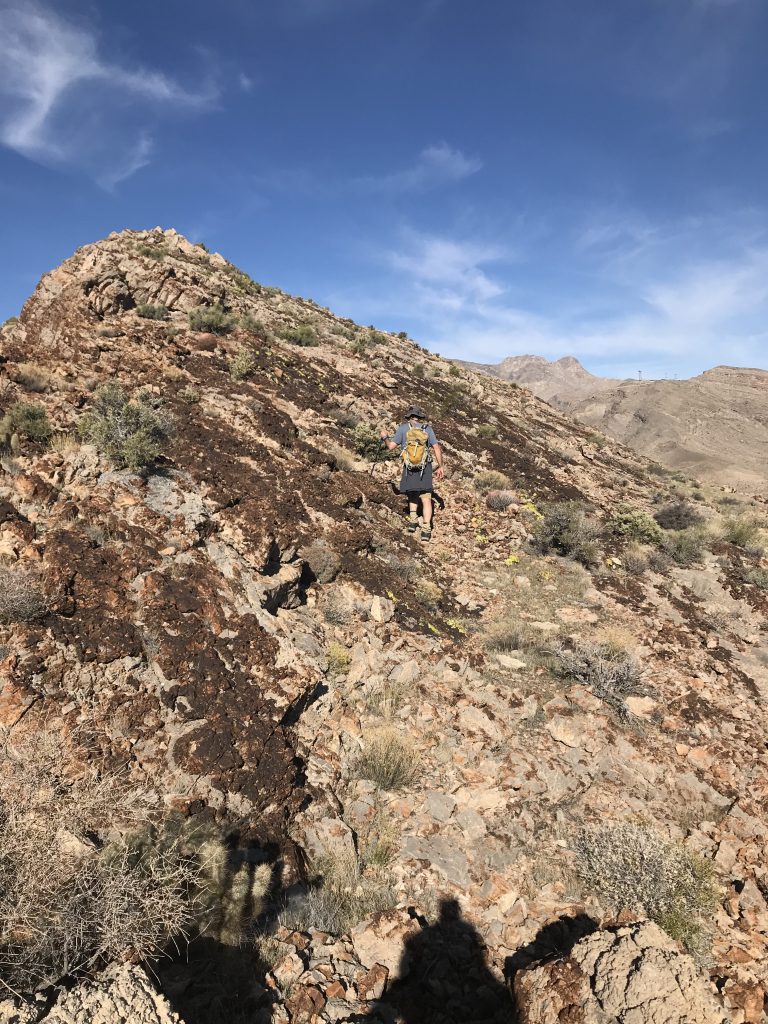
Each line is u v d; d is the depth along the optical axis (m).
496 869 5.14
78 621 5.47
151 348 13.84
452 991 4.06
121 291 17.19
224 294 22.14
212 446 10.01
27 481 6.69
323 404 15.67
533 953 4.44
